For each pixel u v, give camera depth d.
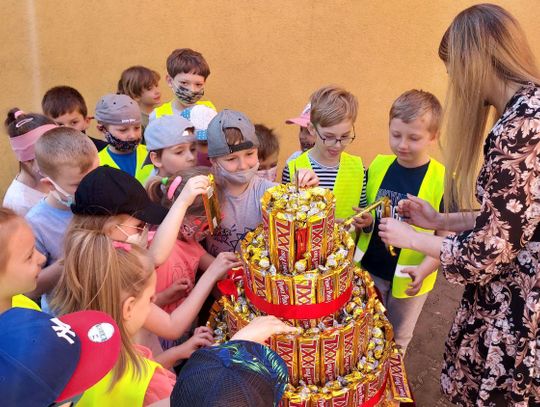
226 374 1.08
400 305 2.65
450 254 1.71
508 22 1.58
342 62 4.63
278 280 1.50
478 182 1.65
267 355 1.20
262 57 4.62
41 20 4.51
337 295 1.55
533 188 1.51
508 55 1.56
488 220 1.58
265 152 2.97
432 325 3.54
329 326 1.57
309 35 4.55
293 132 4.87
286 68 4.66
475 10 1.63
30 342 1.05
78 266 1.47
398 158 2.57
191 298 1.93
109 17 4.48
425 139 2.40
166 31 4.52
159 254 1.88
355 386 1.52
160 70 4.66
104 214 1.81
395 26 4.49
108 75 4.67
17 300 1.64
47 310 1.90
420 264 2.42
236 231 2.30
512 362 1.71
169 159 2.67
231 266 1.99
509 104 1.56
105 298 1.45
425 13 4.43
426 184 2.50
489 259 1.61
